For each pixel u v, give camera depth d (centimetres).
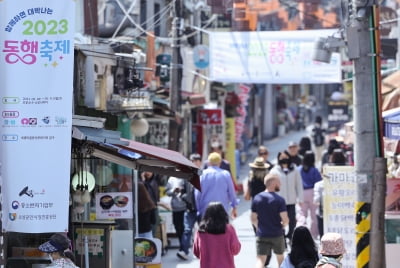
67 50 1933
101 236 2433
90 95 2712
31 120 1931
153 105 3788
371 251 2383
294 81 4344
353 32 2372
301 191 3634
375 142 2373
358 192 2394
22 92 1931
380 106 2375
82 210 2466
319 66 4319
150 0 4166
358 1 2362
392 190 2778
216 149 4509
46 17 1936
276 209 2933
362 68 2373
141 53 3753
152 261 2861
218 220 2392
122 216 2625
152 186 3625
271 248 2933
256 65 4341
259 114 10688
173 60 4106
